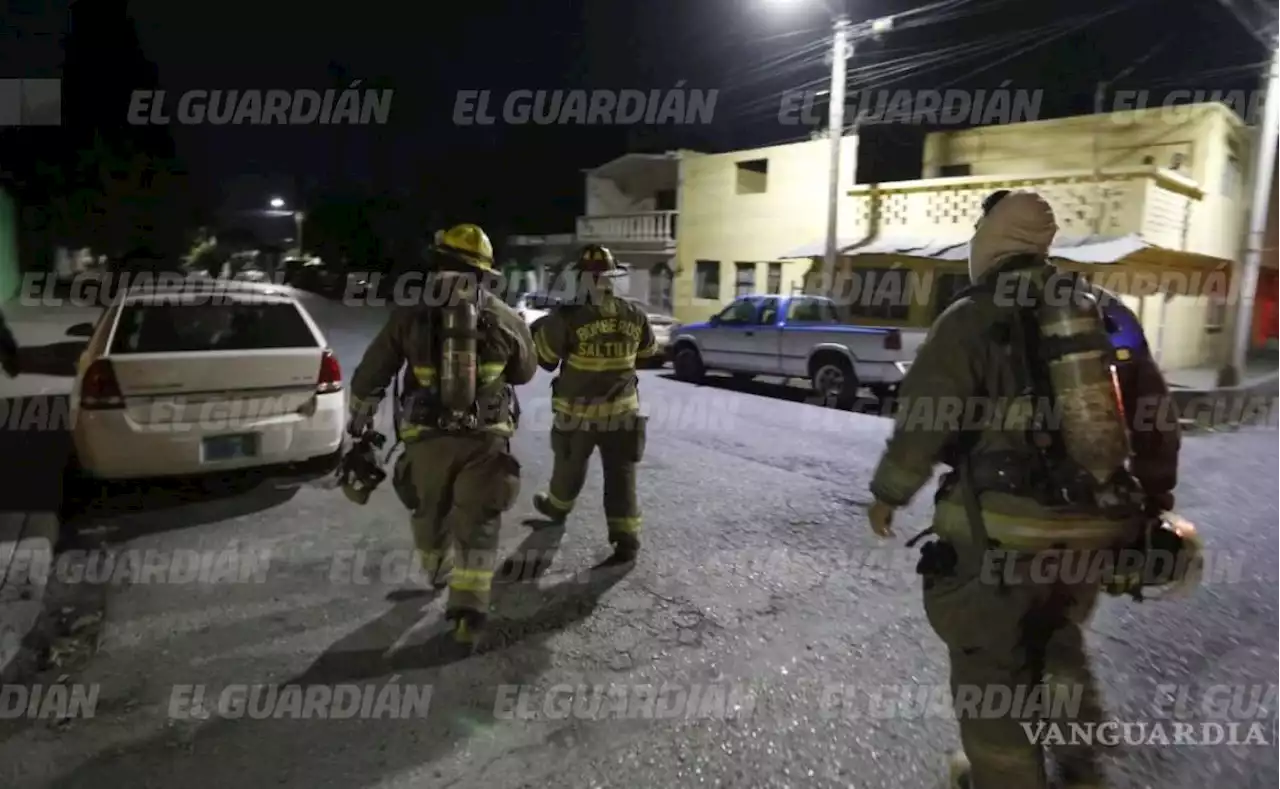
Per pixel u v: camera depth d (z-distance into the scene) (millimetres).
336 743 3309
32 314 19672
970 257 2635
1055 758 2566
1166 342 18672
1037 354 2389
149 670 3838
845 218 19938
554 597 4695
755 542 5656
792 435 9344
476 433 4066
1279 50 13766
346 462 4441
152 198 25359
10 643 3977
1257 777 3184
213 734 3357
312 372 6258
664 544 5574
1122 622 4547
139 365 5703
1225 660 4133
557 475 5531
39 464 6656
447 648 4078
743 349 13562
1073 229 16328
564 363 5234
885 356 11625
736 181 22547
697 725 3473
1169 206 16516
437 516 4195
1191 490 7488
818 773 3170
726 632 4312
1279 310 26516
